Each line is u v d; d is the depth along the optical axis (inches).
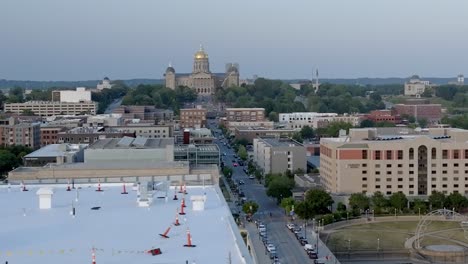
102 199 4261.8
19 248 3011.8
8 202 4170.8
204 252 2972.4
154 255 2910.9
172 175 7421.3
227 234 3294.8
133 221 3592.5
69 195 4431.6
